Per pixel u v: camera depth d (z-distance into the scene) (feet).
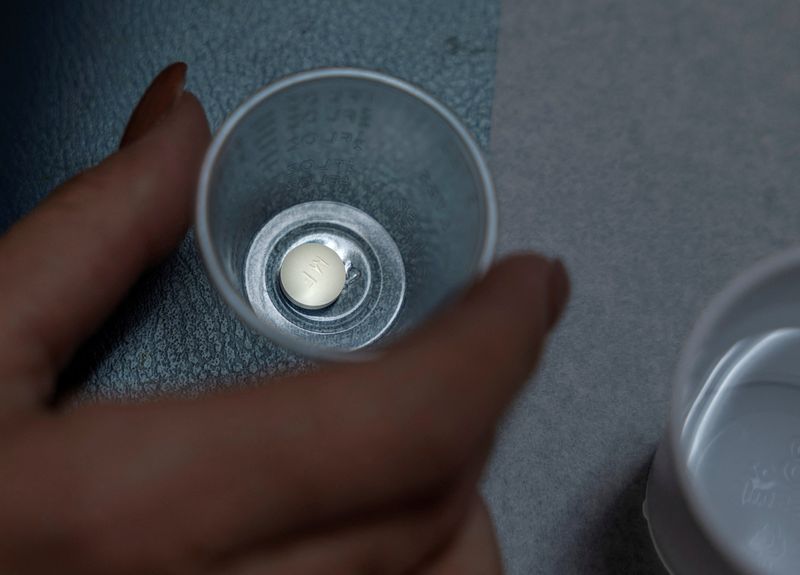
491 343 0.63
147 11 0.92
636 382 0.89
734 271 0.91
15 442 0.63
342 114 0.74
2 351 0.69
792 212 0.92
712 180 0.92
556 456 0.88
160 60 0.92
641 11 0.95
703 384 0.81
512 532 0.87
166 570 0.61
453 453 0.62
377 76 0.72
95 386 0.87
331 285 0.79
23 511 0.61
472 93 0.93
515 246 0.91
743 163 0.93
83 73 0.92
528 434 0.88
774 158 0.93
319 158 0.77
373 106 0.74
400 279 0.79
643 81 0.94
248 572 0.62
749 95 0.94
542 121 0.93
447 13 0.93
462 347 0.62
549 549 0.87
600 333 0.90
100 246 0.74
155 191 0.76
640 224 0.91
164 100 0.83
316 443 0.61
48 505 0.61
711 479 0.81
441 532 0.65
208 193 0.70
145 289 0.88
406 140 0.75
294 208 0.80
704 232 0.91
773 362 0.81
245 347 0.88
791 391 0.81
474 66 0.93
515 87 0.93
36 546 0.61
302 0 0.93
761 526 0.80
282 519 0.62
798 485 0.81
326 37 0.93
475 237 0.71
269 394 0.62
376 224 0.80
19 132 0.91
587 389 0.89
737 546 0.73
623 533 0.87
